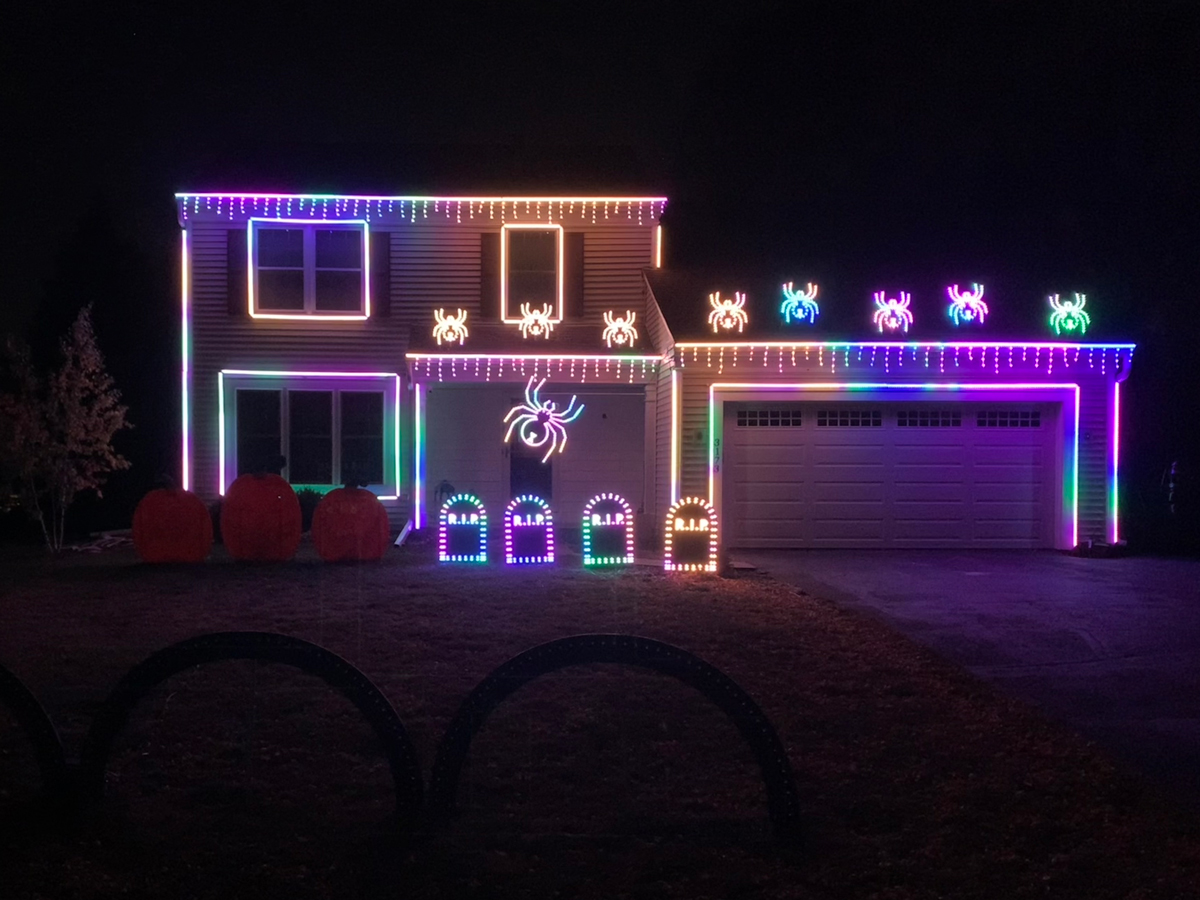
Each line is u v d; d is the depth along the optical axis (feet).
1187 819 17.51
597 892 14.75
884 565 48.88
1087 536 54.34
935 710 23.39
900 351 53.36
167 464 80.33
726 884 15.03
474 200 60.70
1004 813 17.65
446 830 16.71
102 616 33.06
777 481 55.16
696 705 23.26
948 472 55.26
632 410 60.64
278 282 60.95
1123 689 26.35
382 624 31.63
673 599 36.68
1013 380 54.13
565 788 18.52
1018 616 35.86
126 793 17.98
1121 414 61.41
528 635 30.12
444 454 60.23
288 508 46.88
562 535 57.67
